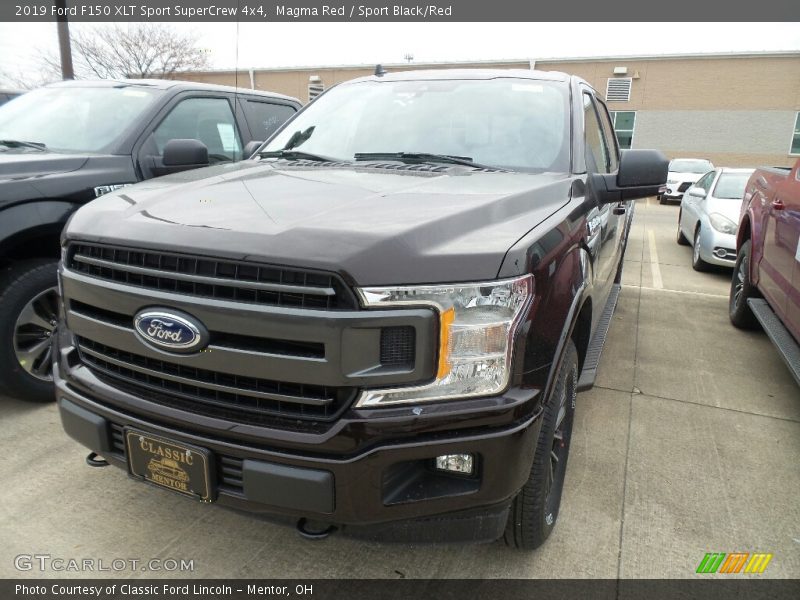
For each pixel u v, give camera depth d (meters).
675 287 7.18
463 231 1.88
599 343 3.22
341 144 3.19
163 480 1.96
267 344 1.74
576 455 3.17
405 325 1.67
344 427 1.70
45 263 3.39
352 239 1.71
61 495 2.72
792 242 3.92
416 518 1.84
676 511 2.71
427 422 1.71
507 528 2.23
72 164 3.68
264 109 5.69
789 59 24.75
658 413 3.69
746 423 3.58
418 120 3.18
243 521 2.59
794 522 2.65
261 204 2.07
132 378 2.01
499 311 1.74
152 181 2.63
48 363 3.51
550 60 27.28
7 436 3.19
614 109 27.25
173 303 1.81
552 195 2.43
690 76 26.05
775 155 25.73
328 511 1.75
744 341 5.14
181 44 22.73
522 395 1.80
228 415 1.83
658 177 2.82
